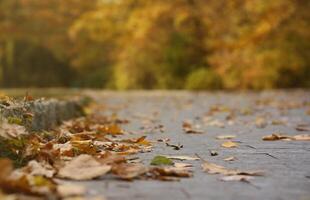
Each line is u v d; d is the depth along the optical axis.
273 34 22.81
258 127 7.28
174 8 24.84
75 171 3.39
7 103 4.70
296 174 3.64
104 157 3.93
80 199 2.70
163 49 25.70
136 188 3.11
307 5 23.33
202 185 3.24
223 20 24.16
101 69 32.84
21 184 2.76
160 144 5.34
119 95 20.62
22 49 36.47
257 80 21.94
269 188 3.18
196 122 8.26
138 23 25.41
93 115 9.34
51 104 6.42
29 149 3.81
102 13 28.44
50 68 36.69
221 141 5.61
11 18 35.81
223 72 22.64
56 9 35.28
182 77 24.92
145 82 26.42
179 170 3.57
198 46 24.97
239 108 11.63
